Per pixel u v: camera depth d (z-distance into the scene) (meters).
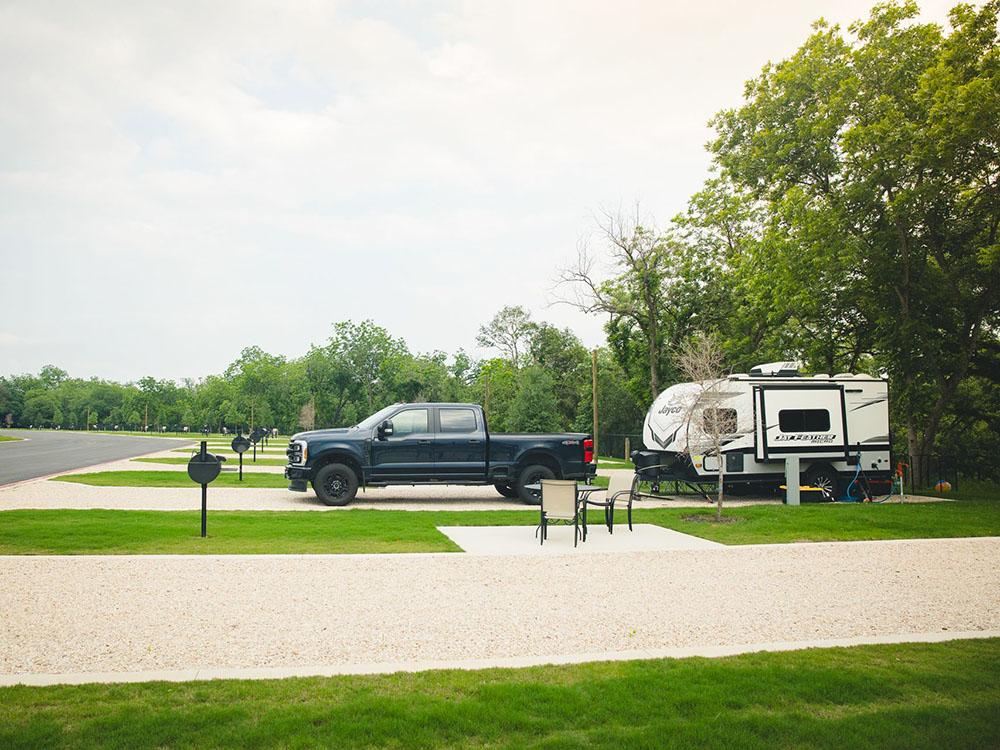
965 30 20.73
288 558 10.03
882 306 23.50
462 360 100.62
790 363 20.09
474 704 4.56
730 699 4.71
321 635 6.40
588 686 4.95
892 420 25.64
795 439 19.08
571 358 64.31
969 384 27.25
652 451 19.94
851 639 6.31
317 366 96.06
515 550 10.98
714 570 9.68
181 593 7.95
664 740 4.09
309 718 4.32
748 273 28.64
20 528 12.17
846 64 23.94
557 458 17.66
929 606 7.71
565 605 7.63
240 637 6.31
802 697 4.82
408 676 5.21
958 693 4.92
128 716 4.32
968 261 22.81
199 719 4.27
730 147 27.94
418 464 17.16
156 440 67.69
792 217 23.52
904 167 21.70
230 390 106.75
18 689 4.85
